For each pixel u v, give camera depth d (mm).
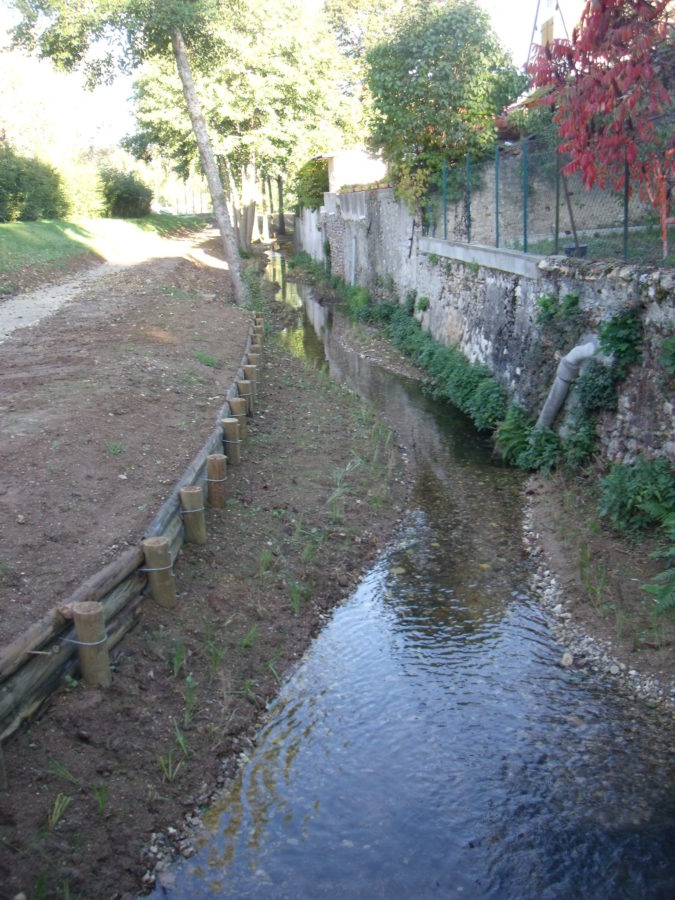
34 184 34281
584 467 10281
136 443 9367
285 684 6801
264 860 4988
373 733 6152
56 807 4832
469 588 8297
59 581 6398
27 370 11930
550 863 4895
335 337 21797
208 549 8078
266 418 12930
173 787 5445
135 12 18578
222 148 33562
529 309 12414
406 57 17891
